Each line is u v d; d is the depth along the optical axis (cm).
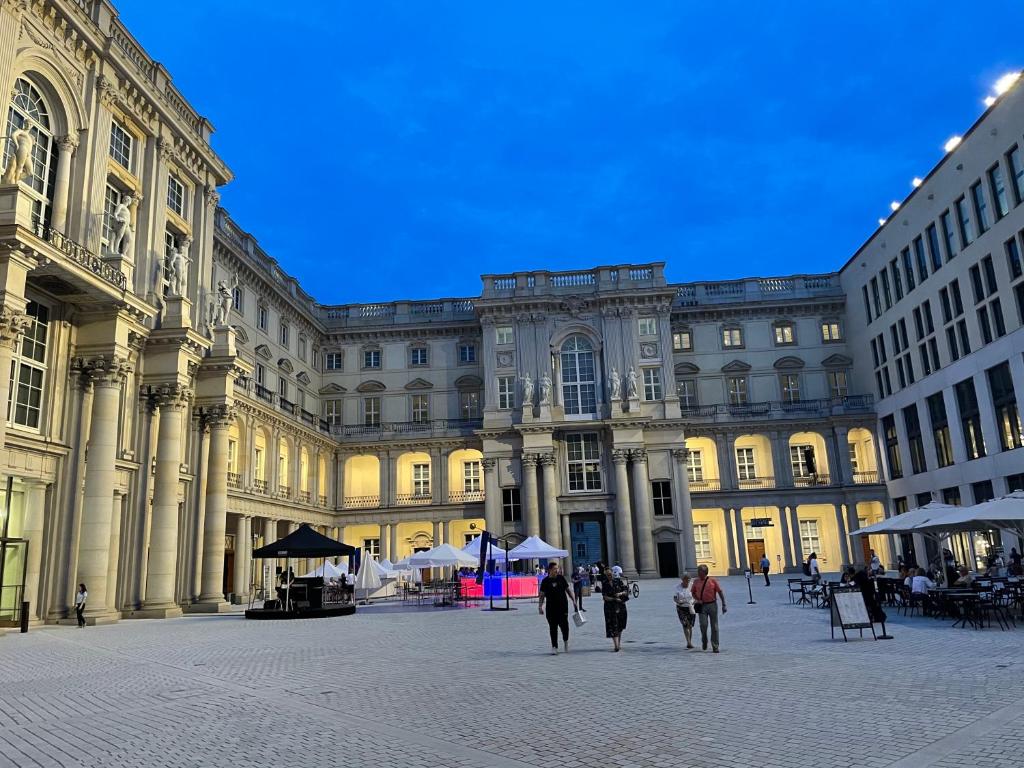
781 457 5797
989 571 2736
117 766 764
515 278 6038
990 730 826
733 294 6325
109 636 2139
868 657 1410
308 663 1491
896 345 5312
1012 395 3962
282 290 5331
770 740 814
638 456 5497
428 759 772
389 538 5822
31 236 2211
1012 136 3828
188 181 3669
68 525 2680
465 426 5953
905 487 5234
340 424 6184
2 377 2138
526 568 5334
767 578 4078
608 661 1434
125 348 2866
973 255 4231
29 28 2584
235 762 774
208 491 3497
